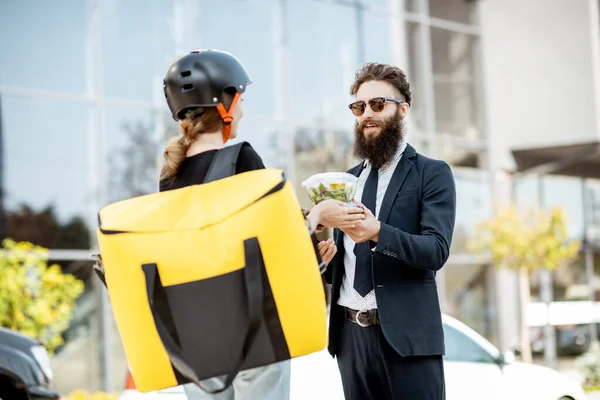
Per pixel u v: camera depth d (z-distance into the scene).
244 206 2.82
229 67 3.15
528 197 21.20
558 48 20.67
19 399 6.28
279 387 3.12
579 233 23.53
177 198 2.90
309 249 2.86
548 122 20.70
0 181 12.59
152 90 14.21
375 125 3.79
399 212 3.72
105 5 13.83
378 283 3.64
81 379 12.88
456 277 18.72
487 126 19.66
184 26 14.73
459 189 18.98
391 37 18.02
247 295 2.78
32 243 12.74
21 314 10.55
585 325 22.89
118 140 13.76
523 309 18.67
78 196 13.25
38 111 13.03
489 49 21.47
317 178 3.31
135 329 2.85
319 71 16.62
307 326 2.82
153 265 2.80
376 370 3.72
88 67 13.58
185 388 3.18
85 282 13.12
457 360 7.41
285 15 16.20
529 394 7.61
